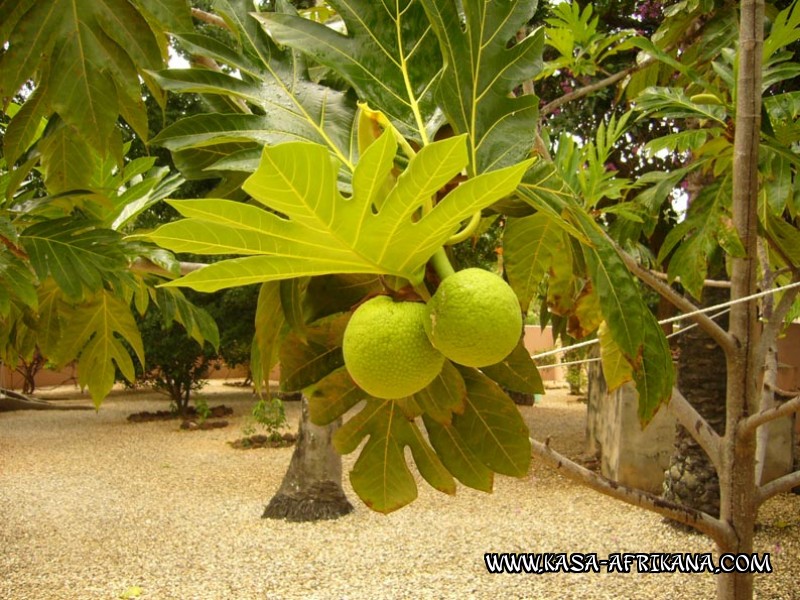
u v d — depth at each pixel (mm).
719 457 2297
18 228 2291
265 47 1263
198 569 5816
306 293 1351
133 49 1628
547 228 1861
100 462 10305
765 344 2312
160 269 2508
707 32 3113
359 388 1438
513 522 6922
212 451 11219
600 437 9344
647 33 6402
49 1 1599
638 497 2061
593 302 1983
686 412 2379
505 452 1391
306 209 810
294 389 1433
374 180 806
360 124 1075
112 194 2646
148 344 13305
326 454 7270
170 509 7684
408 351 1003
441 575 5566
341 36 1206
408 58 1219
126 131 8680
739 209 2145
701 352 6172
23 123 1772
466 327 945
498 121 1184
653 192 2529
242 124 1146
